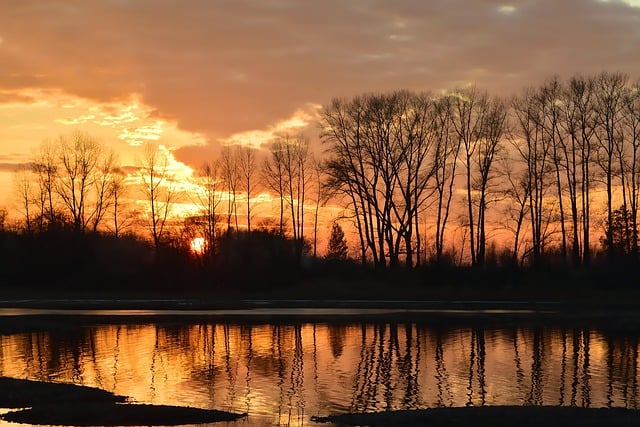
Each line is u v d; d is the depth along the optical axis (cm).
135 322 5709
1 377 3297
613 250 8100
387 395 3012
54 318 5925
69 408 2708
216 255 9306
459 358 3956
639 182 8244
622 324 5556
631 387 3177
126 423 2527
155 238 9975
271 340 4697
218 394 3017
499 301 7575
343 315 6162
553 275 8056
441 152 8719
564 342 4581
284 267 8825
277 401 2886
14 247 9462
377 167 8625
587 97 8325
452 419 2528
